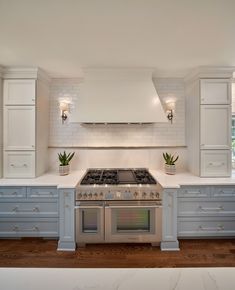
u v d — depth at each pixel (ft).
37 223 7.55
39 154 8.55
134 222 7.17
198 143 8.34
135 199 7.04
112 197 6.98
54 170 9.52
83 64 7.62
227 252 7.00
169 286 1.96
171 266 6.27
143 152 9.61
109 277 2.10
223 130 8.22
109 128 9.60
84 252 6.95
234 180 7.82
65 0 3.97
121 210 7.11
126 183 7.23
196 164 8.55
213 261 6.52
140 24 4.86
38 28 5.03
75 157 9.58
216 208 7.55
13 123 8.15
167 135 9.62
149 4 4.09
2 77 8.04
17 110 8.13
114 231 7.07
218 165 8.25
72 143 9.59
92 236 7.07
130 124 9.59
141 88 8.02
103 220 7.06
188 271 2.22
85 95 7.92
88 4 4.09
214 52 6.60
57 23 4.80
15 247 7.25
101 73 8.06
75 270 2.23
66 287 1.94
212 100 8.14
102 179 7.81
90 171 9.21
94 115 7.73
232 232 7.59
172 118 9.55
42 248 7.19
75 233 7.07
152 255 6.80
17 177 8.20
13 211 7.52
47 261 6.50
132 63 7.53
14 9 4.24
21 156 8.21
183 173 9.00
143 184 7.17
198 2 4.05
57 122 9.56
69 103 9.52
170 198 7.04
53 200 7.51
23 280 2.05
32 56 6.88
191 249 7.15
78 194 6.98
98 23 4.80
